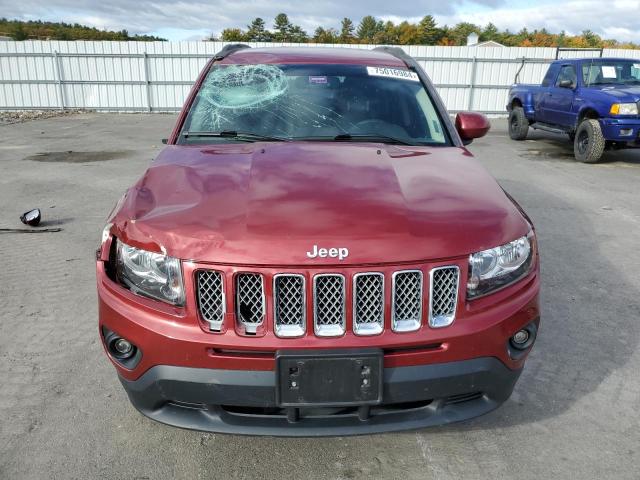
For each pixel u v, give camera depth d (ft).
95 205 23.59
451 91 70.03
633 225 20.76
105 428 8.86
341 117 10.77
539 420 9.11
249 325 6.56
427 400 7.07
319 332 6.51
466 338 6.73
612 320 12.78
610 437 8.68
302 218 6.83
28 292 14.34
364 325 6.57
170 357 6.68
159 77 71.20
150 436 8.66
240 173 8.16
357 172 8.20
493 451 8.34
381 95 11.34
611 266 16.31
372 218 6.87
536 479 7.76
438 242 6.67
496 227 7.12
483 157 37.06
